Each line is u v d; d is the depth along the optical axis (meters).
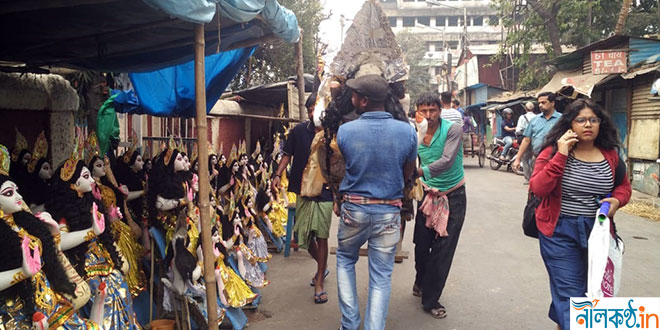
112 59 4.44
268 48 14.55
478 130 27.88
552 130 3.35
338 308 4.59
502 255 6.28
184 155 3.93
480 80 28.77
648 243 6.85
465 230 7.66
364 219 3.41
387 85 3.53
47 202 2.89
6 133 4.16
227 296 3.95
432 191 4.24
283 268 5.86
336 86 3.96
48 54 4.21
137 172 4.21
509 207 9.59
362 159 3.40
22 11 3.11
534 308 4.53
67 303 2.63
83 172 2.92
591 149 3.23
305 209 4.80
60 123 4.75
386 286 3.51
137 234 3.93
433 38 62.81
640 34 17.56
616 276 3.18
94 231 2.95
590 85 11.82
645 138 11.34
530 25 17.31
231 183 4.98
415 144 3.49
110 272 3.19
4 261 2.26
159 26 3.49
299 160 4.92
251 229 5.07
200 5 2.77
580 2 15.92
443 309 4.34
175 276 3.62
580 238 3.18
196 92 3.08
